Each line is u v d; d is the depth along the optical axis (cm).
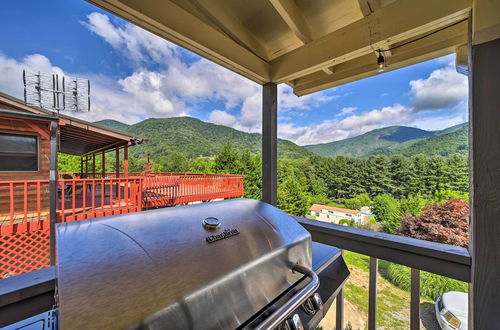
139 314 51
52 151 349
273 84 215
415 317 119
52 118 348
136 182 532
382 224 1276
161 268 64
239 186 898
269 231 97
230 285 67
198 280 63
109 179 469
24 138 474
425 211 709
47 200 482
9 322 69
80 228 77
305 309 85
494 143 101
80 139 746
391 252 128
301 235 101
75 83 565
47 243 409
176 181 685
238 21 175
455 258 109
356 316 461
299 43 197
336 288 114
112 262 63
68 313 48
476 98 105
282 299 81
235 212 110
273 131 216
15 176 461
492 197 101
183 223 90
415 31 133
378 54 181
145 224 85
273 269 82
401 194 1734
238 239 85
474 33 105
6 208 440
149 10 126
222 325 64
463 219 636
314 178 2339
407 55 189
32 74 514
